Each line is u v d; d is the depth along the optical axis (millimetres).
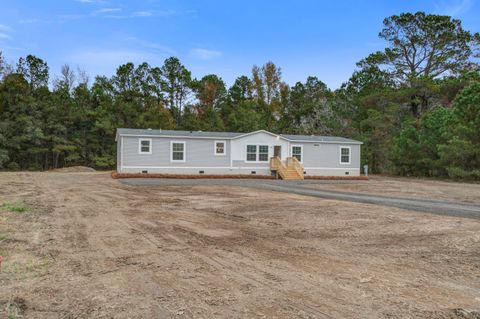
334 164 30906
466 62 38188
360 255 6145
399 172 35875
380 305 4000
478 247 6668
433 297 4262
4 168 37562
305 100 52688
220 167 28125
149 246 6641
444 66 39000
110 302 4043
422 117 34000
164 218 9602
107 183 20547
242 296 4246
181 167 27094
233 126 49219
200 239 7242
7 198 13188
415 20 38750
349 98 46281
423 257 6035
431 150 31281
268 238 7383
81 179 23453
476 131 25953
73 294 4270
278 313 3770
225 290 4441
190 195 15070
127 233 7711
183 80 52188
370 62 42844
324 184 22953
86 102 45094
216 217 9812
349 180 27969
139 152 26078
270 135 29297
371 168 40125
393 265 5582
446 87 35156
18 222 8703
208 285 4621
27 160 39594
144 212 10562
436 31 38219
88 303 4008
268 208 11383
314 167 30312
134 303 4016
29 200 12766
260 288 4520
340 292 4398
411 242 7059
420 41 39125
